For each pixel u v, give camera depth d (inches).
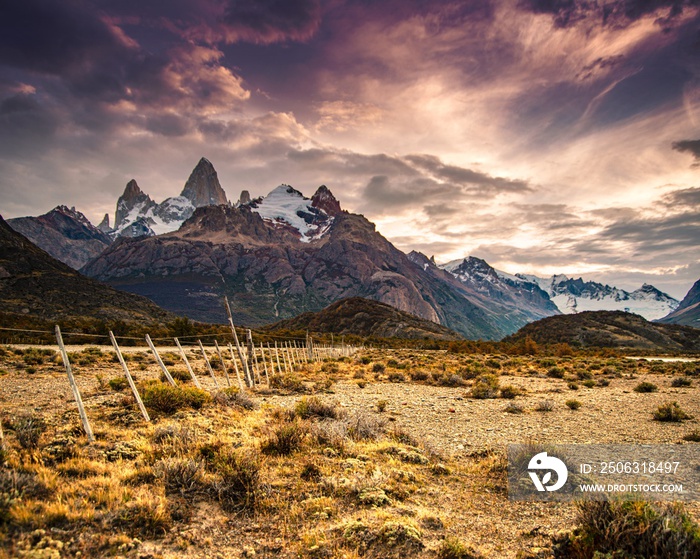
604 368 1729.8
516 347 3284.9
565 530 274.1
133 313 5428.2
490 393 930.7
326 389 993.5
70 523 248.7
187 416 512.7
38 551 217.5
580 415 709.3
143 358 1583.4
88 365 1272.1
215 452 378.3
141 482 319.3
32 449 347.9
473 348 3324.3
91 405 550.3
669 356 3464.6
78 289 5620.1
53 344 1908.2
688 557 219.0
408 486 357.7
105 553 231.8
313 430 476.7
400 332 7121.1
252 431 486.9
